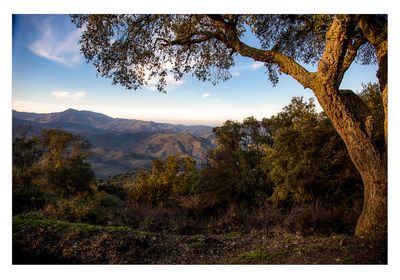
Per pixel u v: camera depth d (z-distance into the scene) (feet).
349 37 20.27
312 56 33.24
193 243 21.81
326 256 17.12
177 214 37.73
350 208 28.04
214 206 46.01
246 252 19.67
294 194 34.37
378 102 31.12
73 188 65.87
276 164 35.91
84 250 19.38
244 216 31.71
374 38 22.20
